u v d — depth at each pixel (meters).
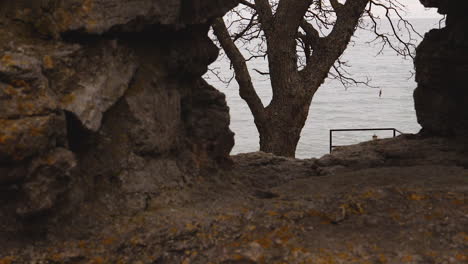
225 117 6.71
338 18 13.44
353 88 121.12
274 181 8.52
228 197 5.72
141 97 5.34
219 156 6.71
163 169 5.52
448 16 10.23
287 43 13.88
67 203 4.51
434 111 10.32
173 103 5.83
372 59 186.50
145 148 5.30
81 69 4.70
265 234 4.76
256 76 132.75
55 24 4.63
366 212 5.23
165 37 5.79
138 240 4.48
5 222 4.20
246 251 4.45
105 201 4.86
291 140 14.27
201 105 6.59
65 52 4.56
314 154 63.22
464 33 9.52
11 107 3.99
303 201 5.58
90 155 4.87
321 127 79.00
